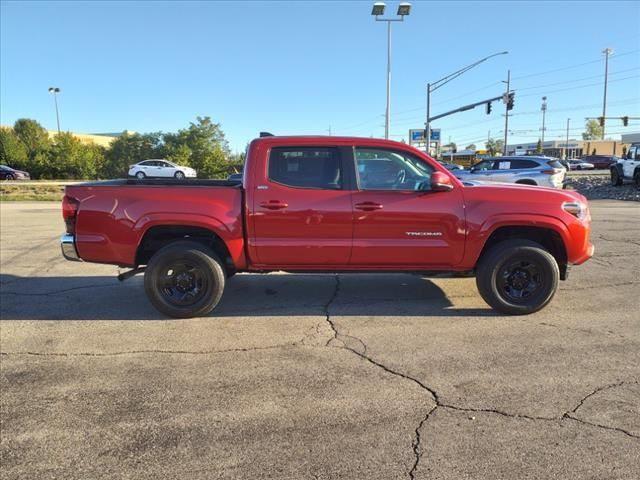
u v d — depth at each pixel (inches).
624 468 110.0
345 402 141.1
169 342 188.7
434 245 207.9
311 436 124.3
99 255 211.5
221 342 187.9
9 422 132.9
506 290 212.5
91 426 130.4
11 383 155.6
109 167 2411.4
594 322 204.1
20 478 109.8
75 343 188.7
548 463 112.0
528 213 205.9
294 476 109.0
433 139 1819.6
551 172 700.0
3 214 700.7
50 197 1093.8
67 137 2226.9
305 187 208.1
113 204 208.4
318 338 190.2
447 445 119.5
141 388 151.3
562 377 154.3
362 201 205.9
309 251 208.7
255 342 187.3
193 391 148.9
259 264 212.8
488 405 138.1
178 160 2222.0
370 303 233.6
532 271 210.8
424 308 225.5
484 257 212.4
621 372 157.4
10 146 2210.9
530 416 132.0
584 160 2583.7
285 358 172.1
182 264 212.1
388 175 209.9
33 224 572.1
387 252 208.7
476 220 206.7
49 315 222.5
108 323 211.2
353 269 213.3
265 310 225.1
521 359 168.2
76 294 257.3
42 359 173.9
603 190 973.2
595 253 343.9
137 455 117.6
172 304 213.0
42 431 128.3
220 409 138.3
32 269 318.7
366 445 120.1
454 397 142.9
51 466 113.9
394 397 143.5
